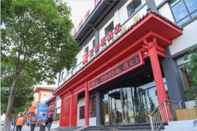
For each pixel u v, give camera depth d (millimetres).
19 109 17828
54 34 8352
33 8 7539
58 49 8844
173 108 8422
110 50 10836
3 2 7289
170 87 9461
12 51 8289
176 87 9141
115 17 15961
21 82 10953
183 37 9547
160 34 9508
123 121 13297
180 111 7688
